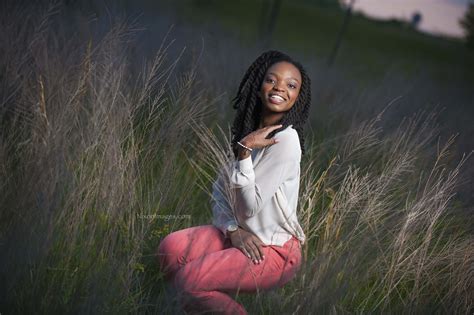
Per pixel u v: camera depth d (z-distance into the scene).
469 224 4.22
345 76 8.48
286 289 3.42
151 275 3.43
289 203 3.06
